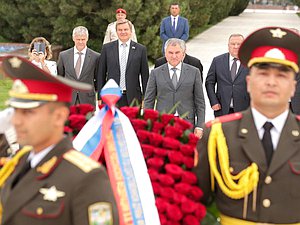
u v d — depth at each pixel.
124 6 38.66
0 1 42.59
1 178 5.86
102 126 7.41
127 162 7.25
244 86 15.38
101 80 17.50
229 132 6.52
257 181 6.30
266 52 6.27
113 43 17.75
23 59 5.27
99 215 5.25
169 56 14.23
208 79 15.97
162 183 7.07
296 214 6.34
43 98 5.32
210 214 6.99
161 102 14.45
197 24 62.38
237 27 74.12
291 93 6.27
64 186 5.28
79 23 39.78
